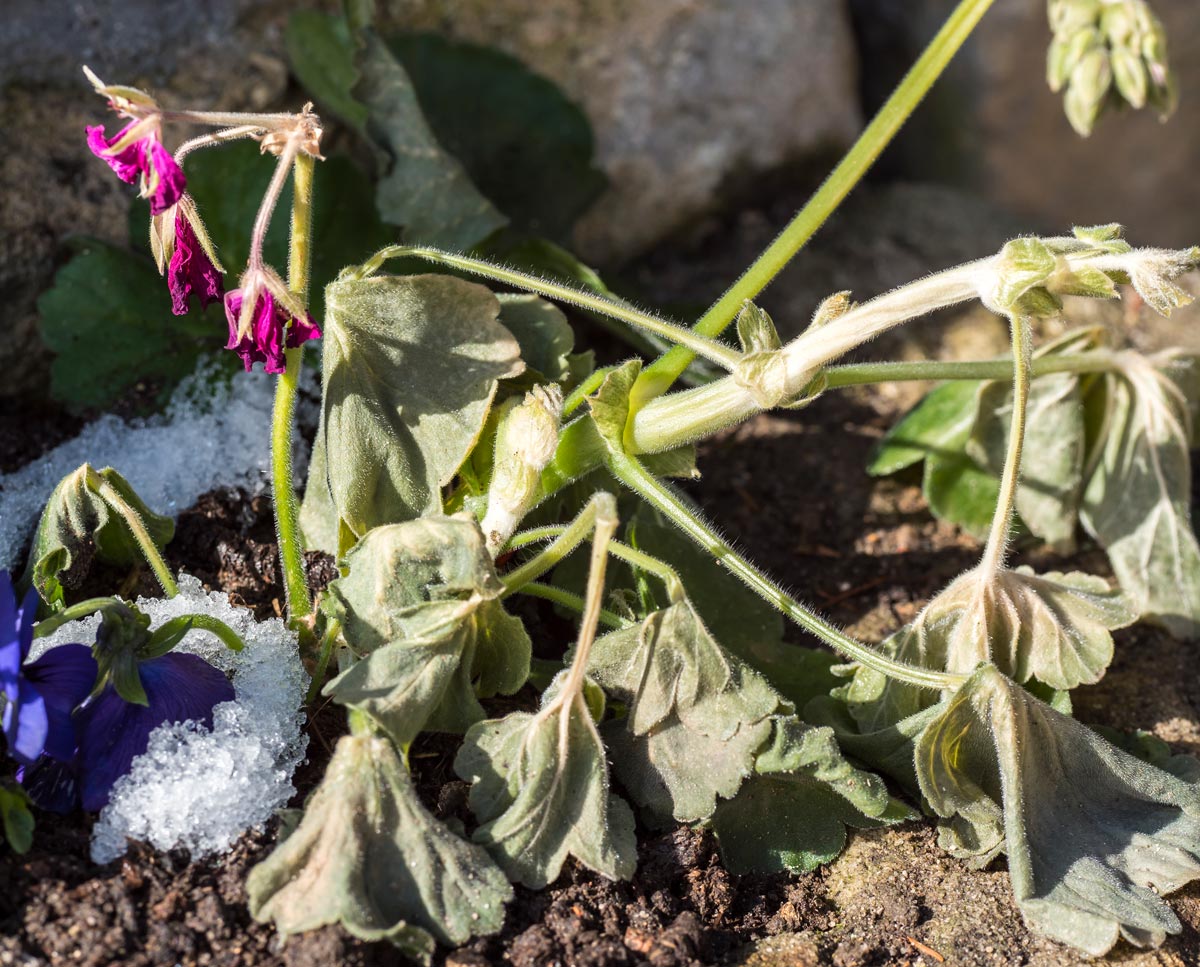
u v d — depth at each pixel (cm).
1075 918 70
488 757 70
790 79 99
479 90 90
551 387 72
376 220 85
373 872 68
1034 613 74
